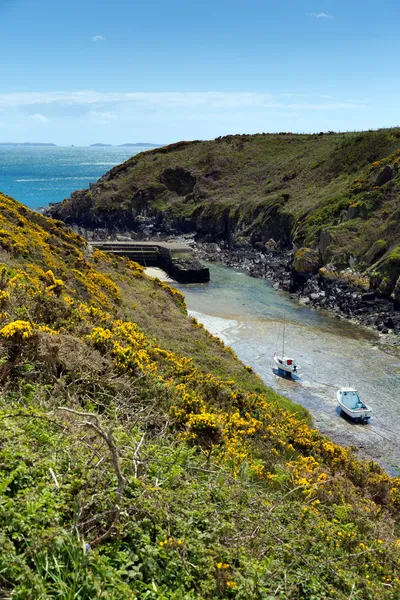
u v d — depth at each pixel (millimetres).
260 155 102875
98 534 4719
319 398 27547
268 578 4988
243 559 5082
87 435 6105
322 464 13781
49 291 15086
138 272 35875
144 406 9633
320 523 7086
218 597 4523
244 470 8188
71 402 7934
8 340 8750
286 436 14602
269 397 22062
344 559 6215
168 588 4383
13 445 5410
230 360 24203
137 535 4781
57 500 4703
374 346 35906
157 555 4652
